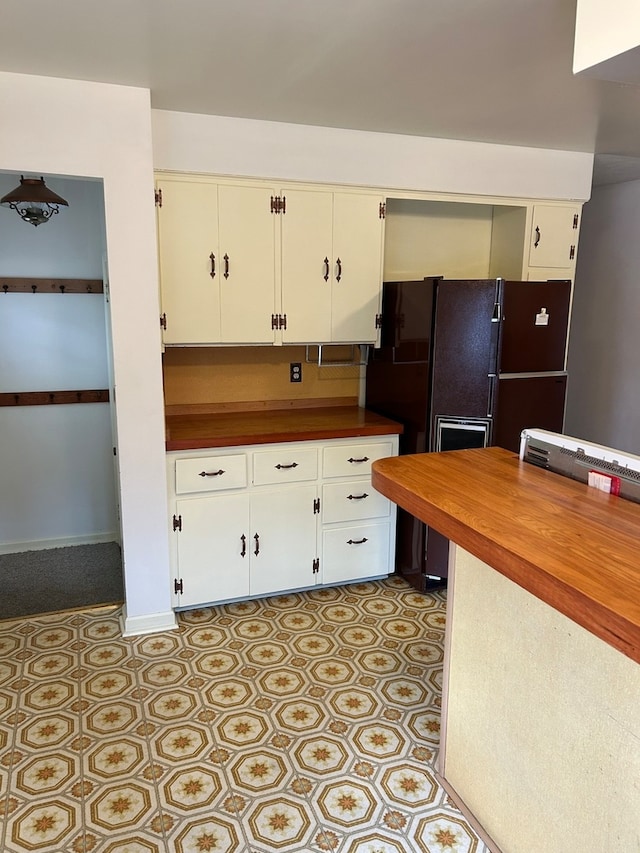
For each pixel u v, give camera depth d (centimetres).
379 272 341
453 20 193
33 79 242
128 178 260
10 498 387
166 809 192
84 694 249
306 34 204
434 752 218
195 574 307
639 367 457
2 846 179
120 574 361
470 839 183
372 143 320
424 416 322
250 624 306
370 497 336
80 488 401
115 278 265
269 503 315
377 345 353
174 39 209
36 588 343
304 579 331
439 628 303
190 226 300
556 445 193
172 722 233
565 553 129
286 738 225
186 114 286
